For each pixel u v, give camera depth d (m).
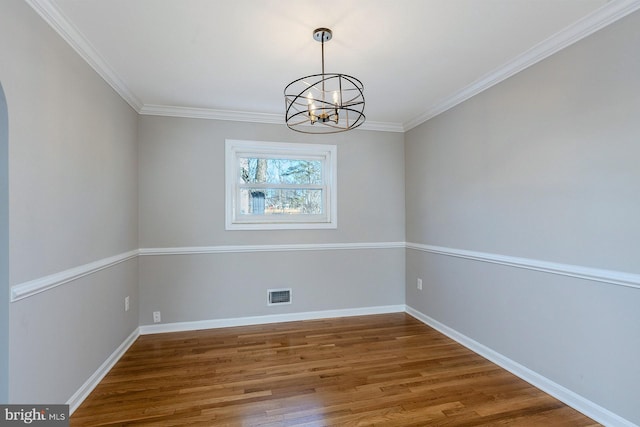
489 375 2.35
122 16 1.76
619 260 1.71
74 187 1.94
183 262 3.28
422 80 2.64
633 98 1.65
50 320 1.71
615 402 1.74
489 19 1.83
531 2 1.67
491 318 2.59
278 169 3.67
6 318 1.39
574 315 1.95
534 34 1.98
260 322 3.48
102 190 2.33
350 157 3.76
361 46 2.11
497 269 2.53
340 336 3.11
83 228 2.05
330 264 3.70
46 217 1.67
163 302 3.23
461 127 2.94
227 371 2.40
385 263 3.88
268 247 3.51
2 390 1.39
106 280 2.40
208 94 2.90
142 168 3.18
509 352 2.42
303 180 3.74
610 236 1.76
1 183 1.38
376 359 2.61
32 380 1.56
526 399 2.04
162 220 3.23
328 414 1.88
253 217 3.58
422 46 2.12
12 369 1.43
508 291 2.43
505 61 2.32
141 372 2.39
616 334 1.73
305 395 2.08
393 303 3.91
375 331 3.25
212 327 3.34
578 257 1.93
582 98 1.90
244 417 1.85
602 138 1.79
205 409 1.93
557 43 2.01
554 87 2.07
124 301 2.77
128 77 2.53
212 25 1.86
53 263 1.73
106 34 1.94
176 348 2.82
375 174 3.84
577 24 1.86
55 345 1.75
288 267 3.57
